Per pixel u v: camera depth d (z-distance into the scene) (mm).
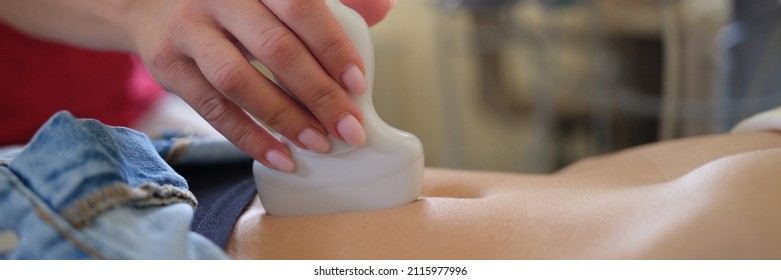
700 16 1270
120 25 544
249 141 446
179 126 930
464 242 367
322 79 416
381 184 442
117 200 331
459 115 1956
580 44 1858
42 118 871
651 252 327
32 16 656
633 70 1747
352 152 438
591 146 1993
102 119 917
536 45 1687
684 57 1355
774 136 520
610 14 1615
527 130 2242
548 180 539
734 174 367
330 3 426
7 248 317
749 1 1209
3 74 831
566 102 1854
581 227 363
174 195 373
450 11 1543
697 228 334
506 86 2033
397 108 2316
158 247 314
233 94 424
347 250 374
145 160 404
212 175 536
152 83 997
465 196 520
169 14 464
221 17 436
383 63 2219
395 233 387
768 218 339
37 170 335
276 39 410
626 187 443
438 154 2303
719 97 1276
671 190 382
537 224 375
